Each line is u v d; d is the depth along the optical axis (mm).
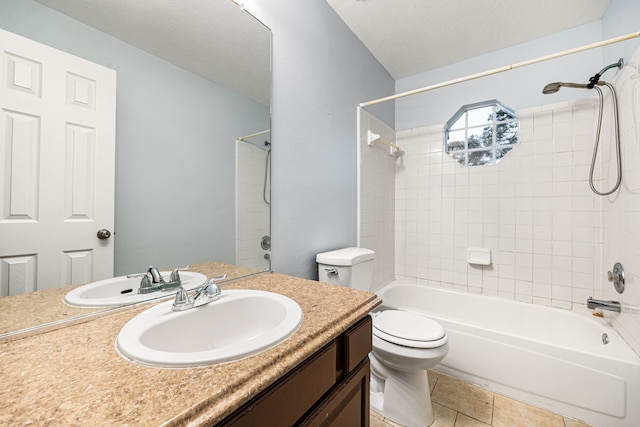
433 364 1206
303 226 1401
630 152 1330
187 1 927
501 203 2031
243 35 1097
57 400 393
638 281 1225
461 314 2074
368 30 1812
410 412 1260
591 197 1747
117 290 768
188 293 895
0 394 405
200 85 968
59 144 655
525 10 1637
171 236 897
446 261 2252
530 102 1934
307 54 1417
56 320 650
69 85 668
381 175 2215
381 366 1360
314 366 617
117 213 767
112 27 747
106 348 547
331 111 1604
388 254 2342
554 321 1758
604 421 1210
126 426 344
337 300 840
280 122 1269
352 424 767
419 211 2379
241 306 817
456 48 2025
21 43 598
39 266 631
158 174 858
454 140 2287
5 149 581
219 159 1034
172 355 494
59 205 659
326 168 1564
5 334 580
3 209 582
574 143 1794
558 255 1843
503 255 2021
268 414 490
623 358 1203
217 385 427
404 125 2467
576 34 1794
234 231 1089
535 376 1361
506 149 2053
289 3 1312
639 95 1232
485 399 1419
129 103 787
